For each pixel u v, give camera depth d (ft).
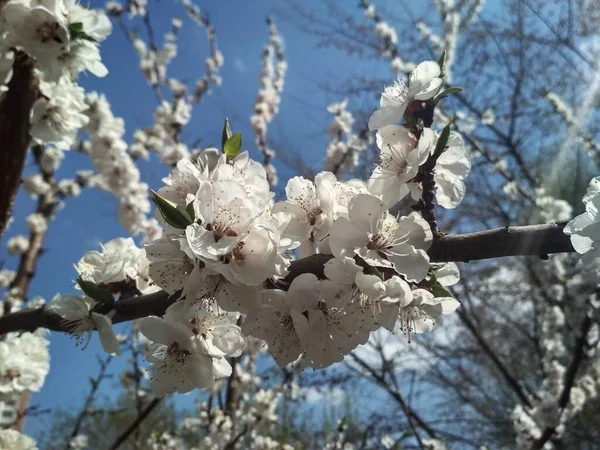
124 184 1.64
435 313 0.47
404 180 0.49
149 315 0.54
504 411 2.82
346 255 0.44
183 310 0.46
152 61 1.97
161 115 1.97
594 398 2.12
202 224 0.43
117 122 1.60
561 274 1.95
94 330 0.58
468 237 0.45
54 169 1.76
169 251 0.44
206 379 0.51
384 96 0.54
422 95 0.50
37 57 0.72
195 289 0.43
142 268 0.61
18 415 1.09
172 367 0.51
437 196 0.53
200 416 1.93
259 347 1.87
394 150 0.51
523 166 2.59
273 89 2.30
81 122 0.88
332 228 0.45
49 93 0.81
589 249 0.42
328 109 1.94
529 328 2.82
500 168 2.34
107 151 1.60
